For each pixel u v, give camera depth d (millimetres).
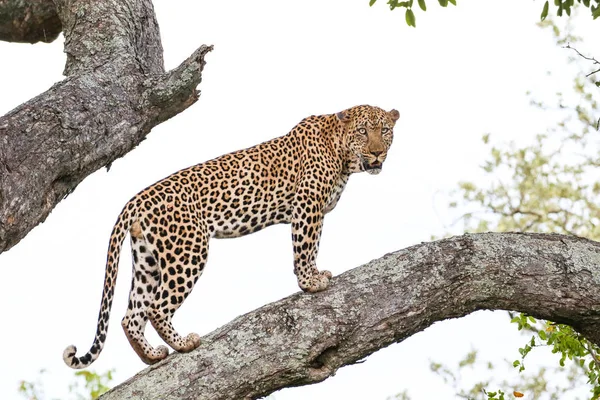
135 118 13070
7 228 11234
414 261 12094
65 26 14781
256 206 13070
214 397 11336
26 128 11867
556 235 12523
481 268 12094
